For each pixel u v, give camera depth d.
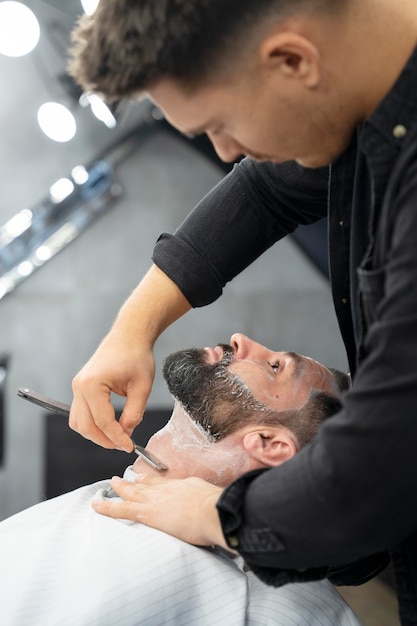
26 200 4.21
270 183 1.26
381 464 0.78
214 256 1.28
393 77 0.83
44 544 1.15
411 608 1.02
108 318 4.24
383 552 1.23
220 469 1.23
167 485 1.13
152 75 0.78
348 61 0.81
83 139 4.20
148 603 1.05
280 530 0.86
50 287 4.20
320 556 0.85
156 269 1.29
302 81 0.79
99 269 4.23
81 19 0.86
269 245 1.34
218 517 0.96
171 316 1.29
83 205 4.16
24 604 1.07
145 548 1.09
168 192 4.29
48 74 4.08
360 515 0.80
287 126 0.83
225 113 0.82
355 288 0.97
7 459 4.12
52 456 3.16
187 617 1.07
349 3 0.79
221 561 1.12
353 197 0.95
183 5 0.74
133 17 0.76
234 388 1.25
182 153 4.28
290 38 0.76
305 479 0.83
